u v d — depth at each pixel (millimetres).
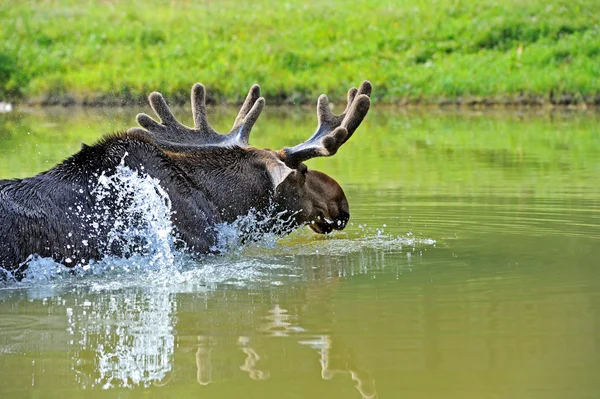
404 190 37469
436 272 22750
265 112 79250
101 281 22062
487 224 29672
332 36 102625
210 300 20172
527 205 33156
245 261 24438
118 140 24344
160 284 21766
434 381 14992
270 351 16562
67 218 22766
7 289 21281
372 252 25516
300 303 19797
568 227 28906
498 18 100312
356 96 27484
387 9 108688
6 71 94562
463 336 17250
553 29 96875
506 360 15898
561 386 14734
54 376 15508
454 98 85500
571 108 79875
